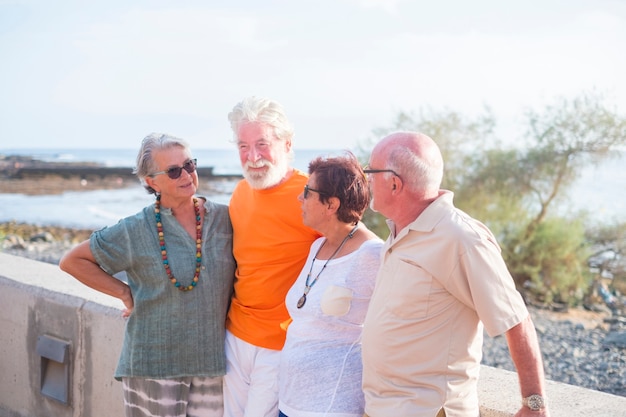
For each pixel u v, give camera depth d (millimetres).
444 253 2221
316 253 2781
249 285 2947
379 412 2348
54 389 4035
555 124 12625
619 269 12227
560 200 12477
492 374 2959
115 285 2980
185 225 2984
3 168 60281
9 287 4297
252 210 2969
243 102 2922
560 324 9617
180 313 2916
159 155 2885
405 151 2326
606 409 2605
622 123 12336
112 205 37656
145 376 2938
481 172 12844
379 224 12578
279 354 2904
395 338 2291
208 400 3014
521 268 12008
